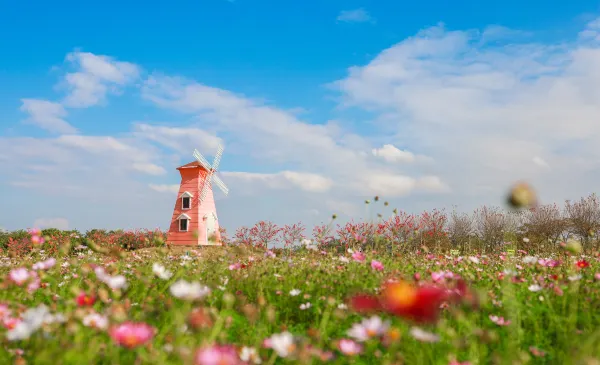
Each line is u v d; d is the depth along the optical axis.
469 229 19.02
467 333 3.54
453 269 6.47
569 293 4.55
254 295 5.29
